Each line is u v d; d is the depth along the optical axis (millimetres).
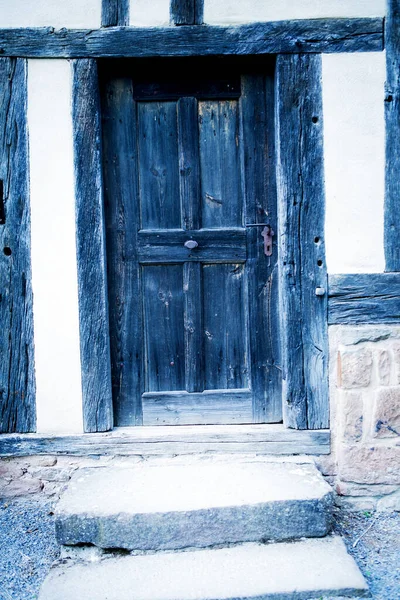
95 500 2244
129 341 2779
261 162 2732
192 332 2775
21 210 2611
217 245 2750
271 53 2578
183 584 1963
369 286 2633
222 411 2801
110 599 1886
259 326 2781
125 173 2730
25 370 2658
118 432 2686
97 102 2600
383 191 2623
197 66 2691
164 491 2316
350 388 2574
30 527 2469
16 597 2014
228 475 2465
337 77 2588
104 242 2656
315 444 2660
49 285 2635
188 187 2730
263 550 2152
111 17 2557
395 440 2580
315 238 2637
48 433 2672
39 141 2592
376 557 2219
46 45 2557
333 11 2572
